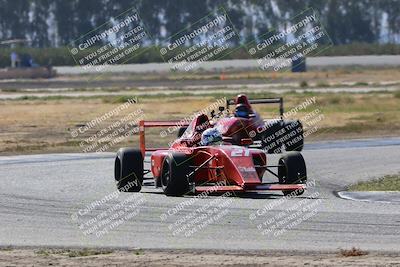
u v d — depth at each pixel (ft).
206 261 128.26
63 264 127.03
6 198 199.62
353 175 246.68
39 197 200.64
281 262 126.52
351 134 400.47
